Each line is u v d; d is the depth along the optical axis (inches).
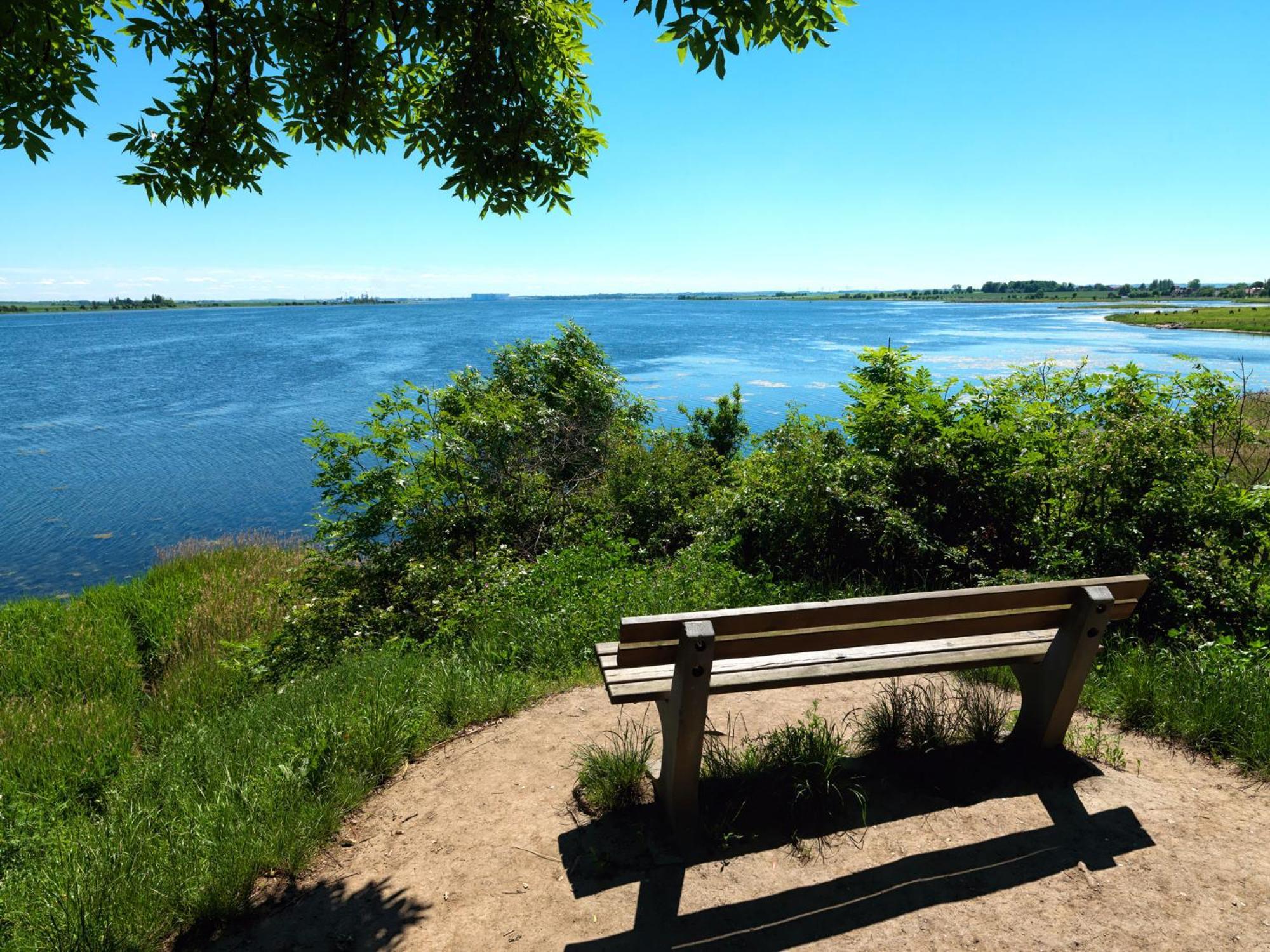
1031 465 214.8
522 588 248.1
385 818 123.5
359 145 193.6
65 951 93.6
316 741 143.3
